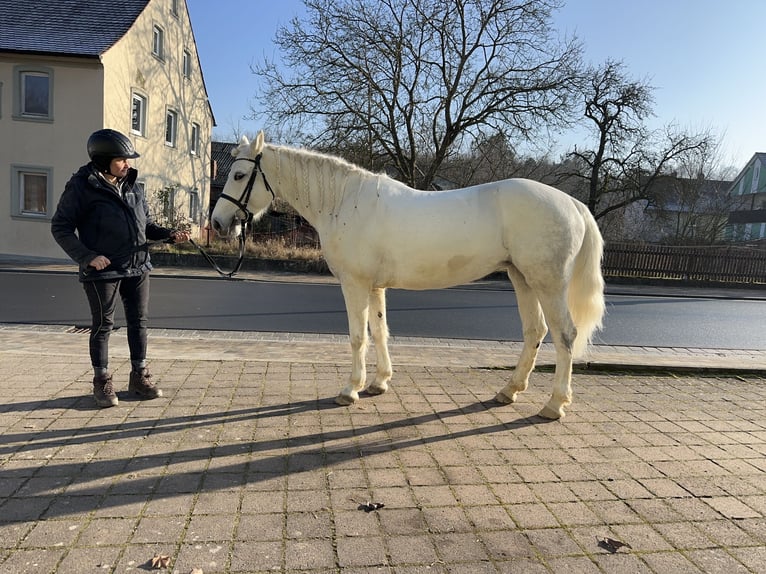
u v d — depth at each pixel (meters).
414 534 2.29
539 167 27.23
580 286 3.96
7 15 18.42
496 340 7.64
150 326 7.53
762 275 19.50
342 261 3.88
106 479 2.71
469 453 3.23
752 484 2.92
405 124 21.06
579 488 2.81
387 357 4.36
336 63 19.50
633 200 26.70
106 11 19.62
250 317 8.57
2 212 17.83
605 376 5.37
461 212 3.71
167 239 4.10
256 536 2.23
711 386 5.09
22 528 2.23
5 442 3.12
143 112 20.73
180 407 3.84
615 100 25.44
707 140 25.73
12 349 5.46
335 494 2.64
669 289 17.78
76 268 15.27
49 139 17.75
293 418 3.71
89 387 4.19
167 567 1.99
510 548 2.22
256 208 4.17
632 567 2.12
